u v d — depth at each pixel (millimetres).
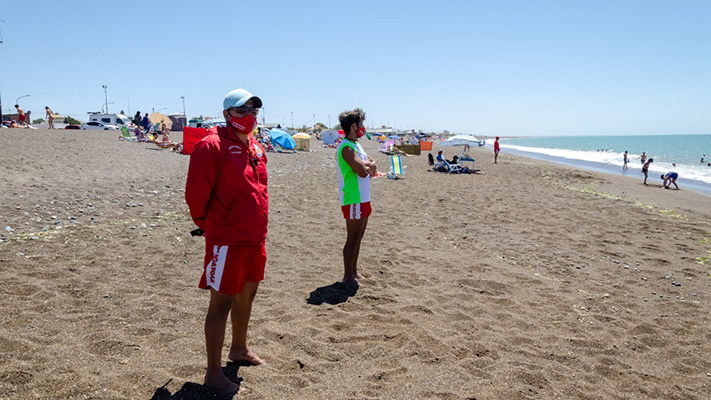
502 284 5430
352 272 5117
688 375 3506
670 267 6602
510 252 7105
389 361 3359
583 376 3346
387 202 11664
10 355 2961
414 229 8508
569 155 56375
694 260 7012
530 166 29000
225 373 2977
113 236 6484
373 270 5746
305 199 11156
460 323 4207
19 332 3348
